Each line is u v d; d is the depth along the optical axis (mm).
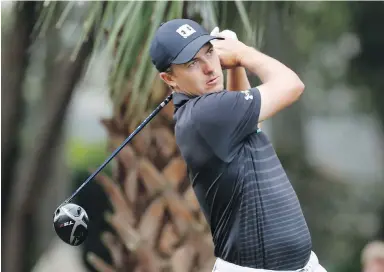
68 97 26547
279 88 11438
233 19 16375
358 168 59562
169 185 17375
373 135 54844
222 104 11242
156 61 11562
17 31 24766
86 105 52688
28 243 30469
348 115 52344
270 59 11766
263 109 11320
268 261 11398
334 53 43875
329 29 41469
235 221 11453
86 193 38188
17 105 27891
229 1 16297
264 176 11398
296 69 41500
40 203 31203
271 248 11352
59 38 27953
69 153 46094
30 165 28938
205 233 17438
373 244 18859
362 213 46188
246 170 11352
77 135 54500
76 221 11984
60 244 41125
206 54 11461
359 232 44688
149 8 14820
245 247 11406
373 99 44281
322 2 38625
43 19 19938
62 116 27578
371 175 54375
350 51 43250
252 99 11297
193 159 11555
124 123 17406
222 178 11383
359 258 43844
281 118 47344
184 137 11555
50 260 40094
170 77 11664
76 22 18875
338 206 46219
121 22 14594
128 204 17672
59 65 25891
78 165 49562
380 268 18516
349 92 47531
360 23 40906
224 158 11289
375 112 45188
